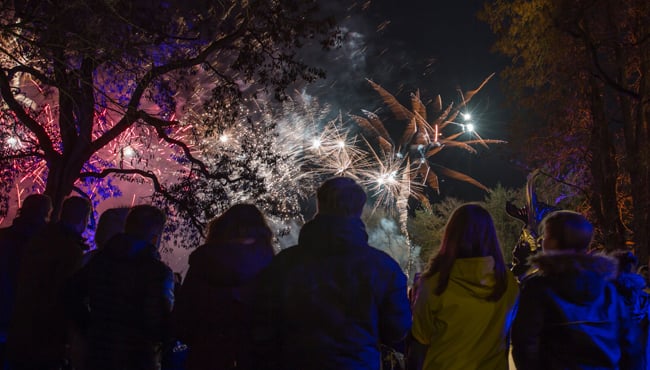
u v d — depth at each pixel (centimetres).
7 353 459
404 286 340
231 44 1116
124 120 1199
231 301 383
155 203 1293
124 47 936
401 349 409
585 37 1586
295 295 329
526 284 363
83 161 1178
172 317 395
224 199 1255
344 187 343
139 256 414
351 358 325
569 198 1891
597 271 353
